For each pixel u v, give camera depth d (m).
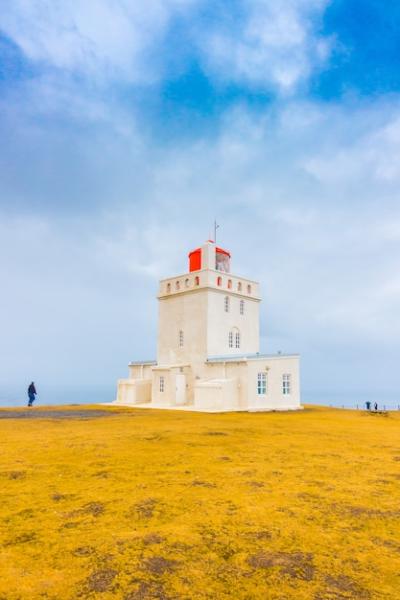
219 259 37.84
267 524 6.50
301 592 4.64
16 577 4.93
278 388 30.23
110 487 8.30
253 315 37.22
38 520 6.63
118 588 4.70
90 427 16.86
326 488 8.30
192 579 4.90
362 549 5.70
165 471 9.52
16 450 11.78
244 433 15.44
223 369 30.75
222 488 8.27
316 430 17.00
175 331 36.03
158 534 6.11
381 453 11.93
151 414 23.52
